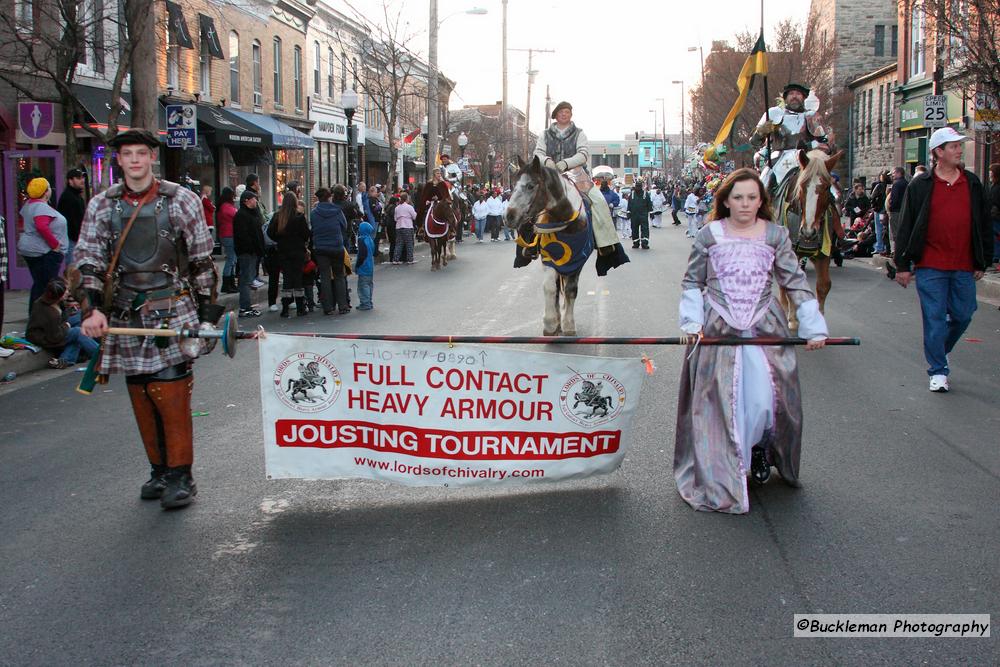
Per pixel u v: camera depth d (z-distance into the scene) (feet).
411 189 115.65
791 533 16.58
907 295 51.29
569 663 12.30
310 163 117.70
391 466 18.34
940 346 27.40
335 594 14.39
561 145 36.94
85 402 28.78
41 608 14.10
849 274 63.62
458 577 14.93
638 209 91.04
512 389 18.16
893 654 12.46
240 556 15.94
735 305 17.85
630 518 17.39
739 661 12.30
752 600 14.01
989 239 27.27
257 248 47.98
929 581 14.64
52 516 18.11
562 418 18.35
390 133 106.01
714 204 18.39
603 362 18.24
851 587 14.44
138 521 17.76
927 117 58.49
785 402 18.02
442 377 18.06
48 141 59.98
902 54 117.50
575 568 15.19
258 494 19.20
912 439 22.62
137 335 17.61
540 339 18.03
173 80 81.05
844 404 26.11
